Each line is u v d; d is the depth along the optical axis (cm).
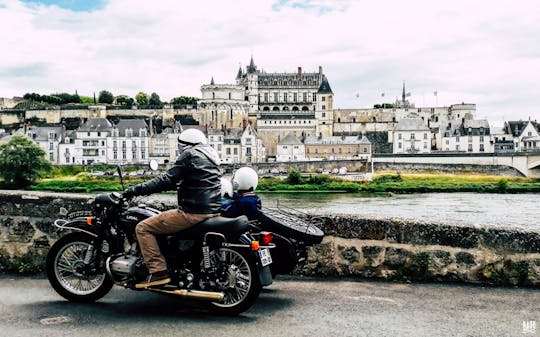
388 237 775
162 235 611
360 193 8094
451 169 10844
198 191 599
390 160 11369
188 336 535
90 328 556
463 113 19425
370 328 564
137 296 682
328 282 763
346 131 18262
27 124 16038
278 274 725
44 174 9406
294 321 585
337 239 791
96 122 13712
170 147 13862
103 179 9788
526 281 735
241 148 14450
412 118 16500
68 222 665
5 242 822
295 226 679
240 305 595
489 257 747
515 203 6172
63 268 665
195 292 595
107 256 647
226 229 594
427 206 5784
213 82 18188
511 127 16300
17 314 603
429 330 560
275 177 10331
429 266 763
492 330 562
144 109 17675
